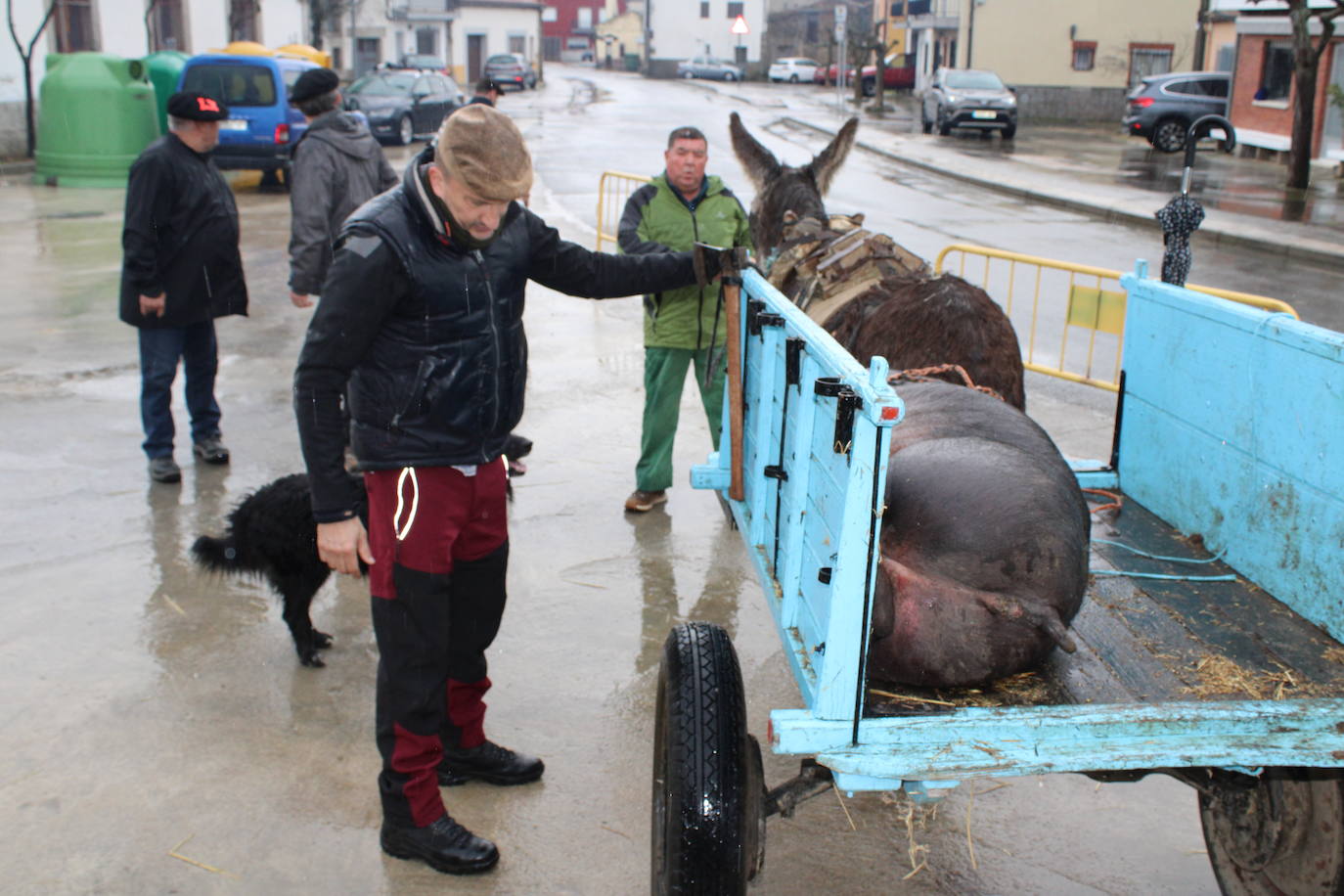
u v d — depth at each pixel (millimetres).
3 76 19797
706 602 5027
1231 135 3852
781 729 2285
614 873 3338
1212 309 3332
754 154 5836
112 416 7191
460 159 2748
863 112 40562
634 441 7012
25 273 11188
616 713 4168
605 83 64312
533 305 10594
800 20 76375
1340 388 2785
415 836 3309
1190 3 38500
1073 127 36312
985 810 3689
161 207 5766
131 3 23438
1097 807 3713
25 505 5809
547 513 5938
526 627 4770
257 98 17156
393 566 3145
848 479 2238
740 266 3734
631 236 5477
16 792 3598
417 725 3225
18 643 4512
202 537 4523
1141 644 2824
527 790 3736
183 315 5977
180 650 4527
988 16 38406
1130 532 3570
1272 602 3070
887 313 3777
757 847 2754
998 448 2820
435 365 3021
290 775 3746
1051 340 9711
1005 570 2582
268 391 7754
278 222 14820
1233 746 2314
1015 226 16391
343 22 51781
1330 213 17125
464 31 68062
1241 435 3215
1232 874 3098
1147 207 17500
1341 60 22703
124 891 3182
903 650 2557
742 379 3779
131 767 3754
